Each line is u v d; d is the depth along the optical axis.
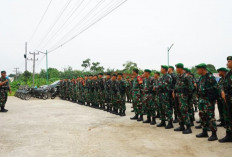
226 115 4.97
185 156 4.18
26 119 8.37
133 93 8.09
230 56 4.75
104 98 10.95
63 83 17.59
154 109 7.20
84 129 6.59
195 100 9.55
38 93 18.67
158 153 4.37
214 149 4.54
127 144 5.00
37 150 4.63
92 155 4.29
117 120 8.07
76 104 14.02
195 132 6.07
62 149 4.69
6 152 4.52
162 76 6.68
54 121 7.92
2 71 10.39
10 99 18.66
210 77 5.18
